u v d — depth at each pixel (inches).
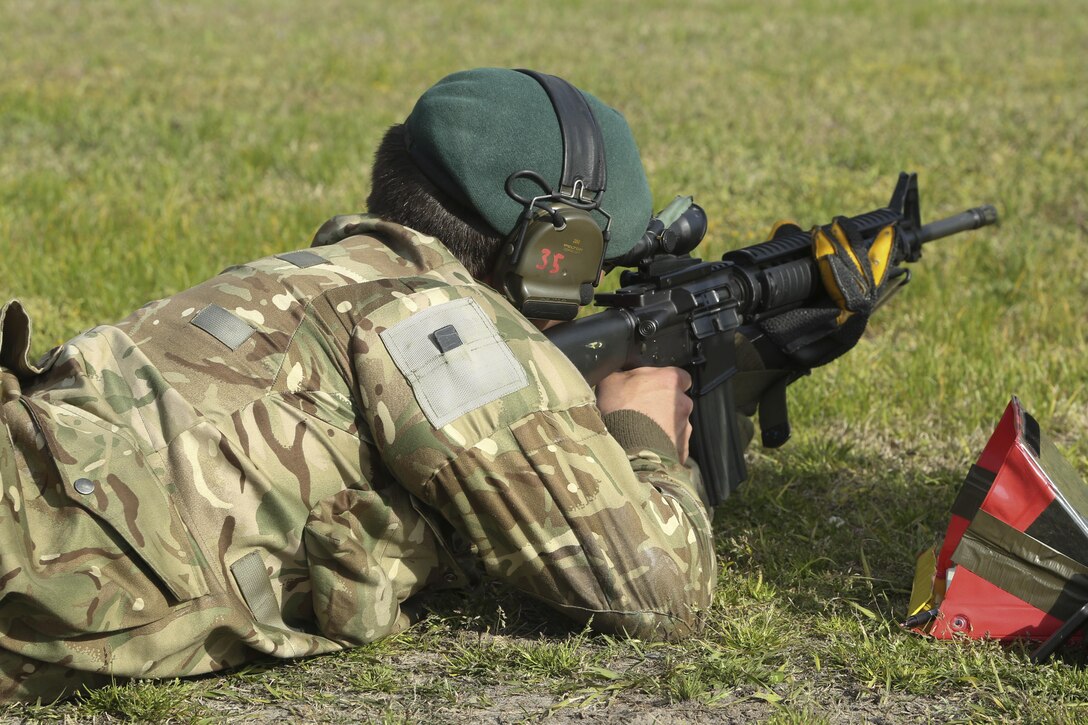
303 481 320.5
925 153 1261.1
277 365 319.9
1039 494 346.6
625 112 1524.4
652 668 346.3
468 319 325.7
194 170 1141.7
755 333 433.1
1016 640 354.9
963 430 583.8
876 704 334.3
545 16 2568.9
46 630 295.9
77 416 303.0
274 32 2223.2
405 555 344.2
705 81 1782.7
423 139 343.9
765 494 497.7
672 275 385.1
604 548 334.0
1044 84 1758.1
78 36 2081.7
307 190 1073.5
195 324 322.0
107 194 1023.0
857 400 609.9
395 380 319.3
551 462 324.2
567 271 346.9
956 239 923.4
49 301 739.4
